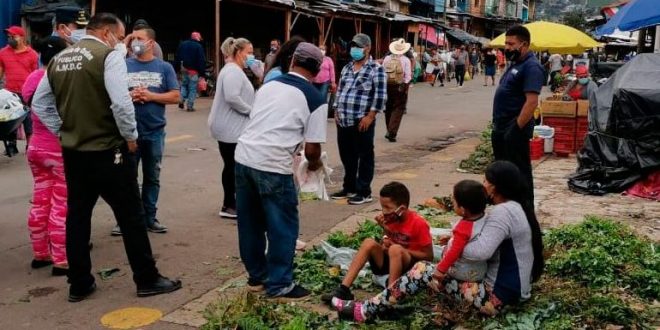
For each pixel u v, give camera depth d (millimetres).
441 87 29547
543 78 5934
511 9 71562
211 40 21891
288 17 20750
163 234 6332
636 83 8047
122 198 4629
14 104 8047
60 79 4527
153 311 4539
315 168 5695
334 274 5047
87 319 4414
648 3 8984
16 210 7168
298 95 4559
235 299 4488
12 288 4980
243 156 4566
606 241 5602
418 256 4602
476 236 4012
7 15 16438
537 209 7371
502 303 4094
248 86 6398
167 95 6082
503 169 4121
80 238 4660
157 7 19531
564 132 10906
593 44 12344
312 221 6824
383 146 12281
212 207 7391
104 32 4590
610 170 8141
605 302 4312
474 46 45594
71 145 4508
